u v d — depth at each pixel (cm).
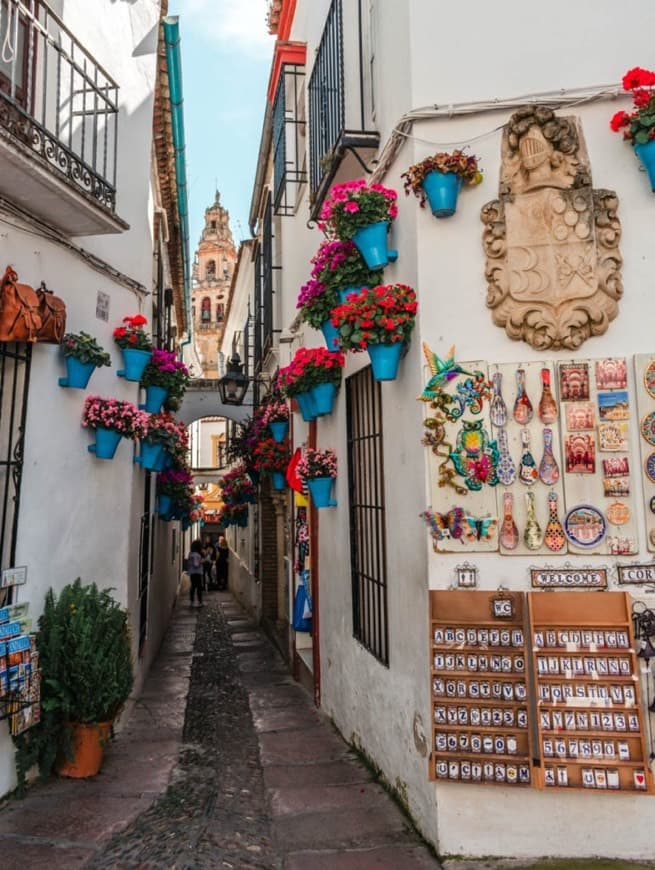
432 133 392
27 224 481
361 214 418
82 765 466
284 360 970
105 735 475
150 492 874
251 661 959
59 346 521
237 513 1515
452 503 367
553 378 364
